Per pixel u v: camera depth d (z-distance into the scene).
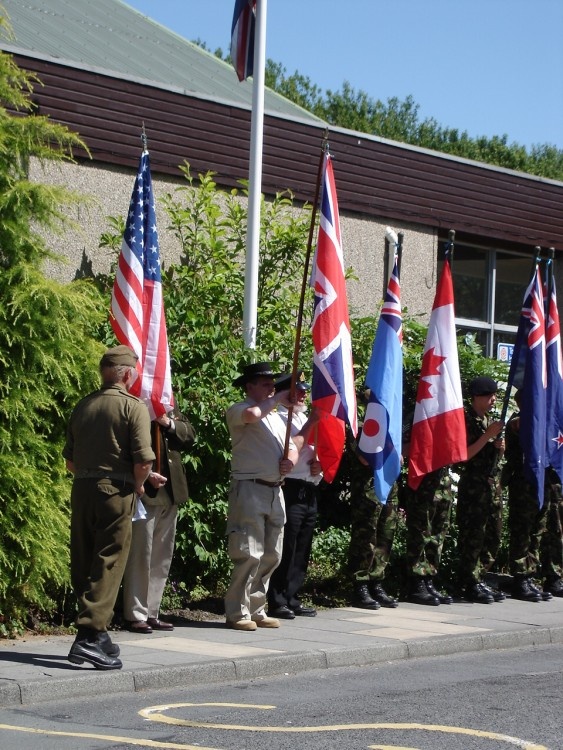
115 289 9.12
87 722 6.05
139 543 8.48
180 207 12.10
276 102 15.34
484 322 16.42
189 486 10.00
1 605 8.17
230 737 5.70
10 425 8.24
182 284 11.62
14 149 8.58
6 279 8.30
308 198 13.71
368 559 10.14
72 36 14.33
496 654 8.63
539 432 10.99
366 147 14.36
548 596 11.23
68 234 11.39
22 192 8.43
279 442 8.96
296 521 9.48
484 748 5.52
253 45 11.71
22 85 11.15
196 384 10.05
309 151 13.73
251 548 8.75
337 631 8.87
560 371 11.50
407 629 9.05
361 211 14.31
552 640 9.32
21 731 5.81
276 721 6.10
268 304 11.95
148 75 13.64
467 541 10.88
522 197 16.30
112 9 17.47
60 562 8.35
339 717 6.21
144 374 8.91
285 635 8.61
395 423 10.04
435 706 6.55
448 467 10.67
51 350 8.46
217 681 7.28
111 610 7.14
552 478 11.49
